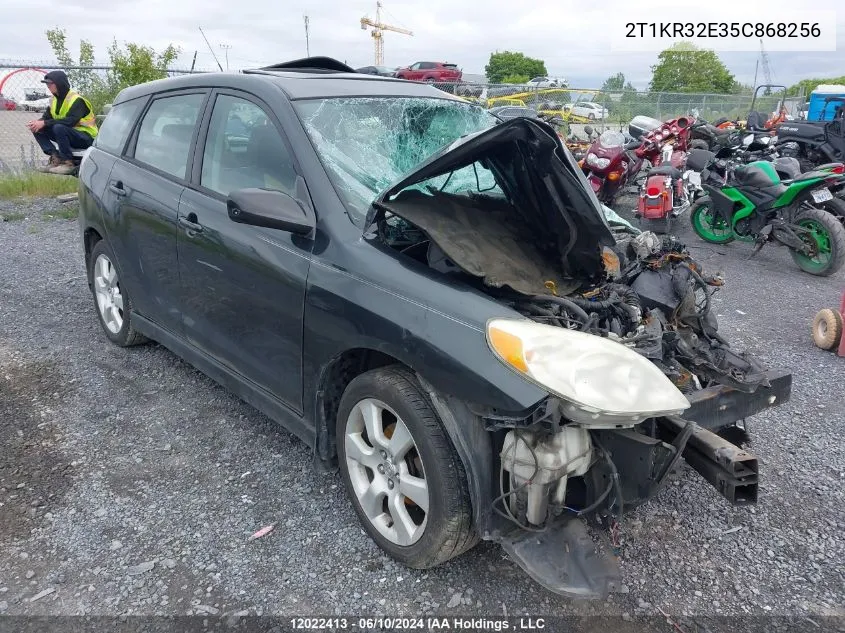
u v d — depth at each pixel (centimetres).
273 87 325
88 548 272
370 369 284
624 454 232
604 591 223
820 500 319
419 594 253
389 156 326
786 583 265
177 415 380
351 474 281
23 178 1035
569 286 302
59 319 524
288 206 276
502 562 271
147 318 420
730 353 321
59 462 331
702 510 309
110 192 416
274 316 299
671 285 323
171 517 293
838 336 493
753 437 374
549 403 211
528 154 276
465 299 241
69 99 1021
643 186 854
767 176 735
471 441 235
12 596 246
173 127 384
